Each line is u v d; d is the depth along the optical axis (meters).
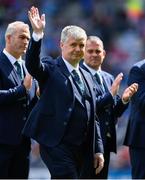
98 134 22.84
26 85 23.50
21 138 23.86
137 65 24.81
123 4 57.72
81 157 22.25
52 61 22.36
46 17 54.94
